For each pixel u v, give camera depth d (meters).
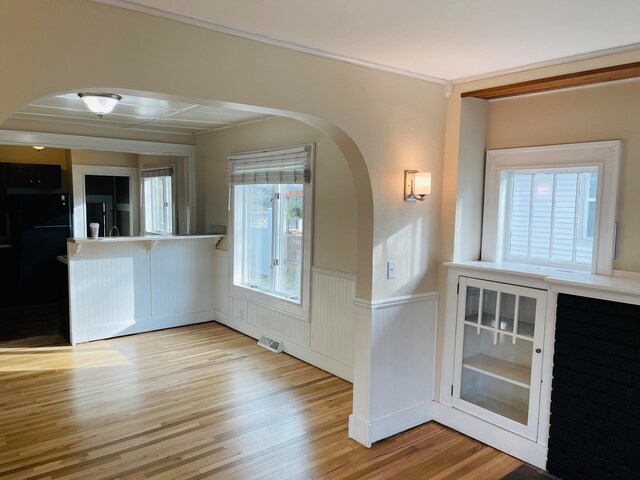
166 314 5.80
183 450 3.05
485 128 3.45
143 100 4.02
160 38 2.17
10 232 7.35
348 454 3.06
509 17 2.15
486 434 3.21
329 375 4.34
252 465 2.90
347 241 4.11
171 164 7.02
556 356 2.81
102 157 7.90
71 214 7.62
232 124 5.45
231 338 5.44
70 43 1.97
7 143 5.05
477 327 3.29
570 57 2.74
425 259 3.39
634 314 2.46
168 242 5.74
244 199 5.66
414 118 3.20
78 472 2.79
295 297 4.89
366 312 3.14
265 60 2.50
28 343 5.18
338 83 2.79
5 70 1.85
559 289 2.76
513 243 3.40
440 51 2.67
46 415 3.50
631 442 2.51
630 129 2.73
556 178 3.12
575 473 2.76
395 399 3.32
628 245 2.77
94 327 5.27
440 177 3.41
